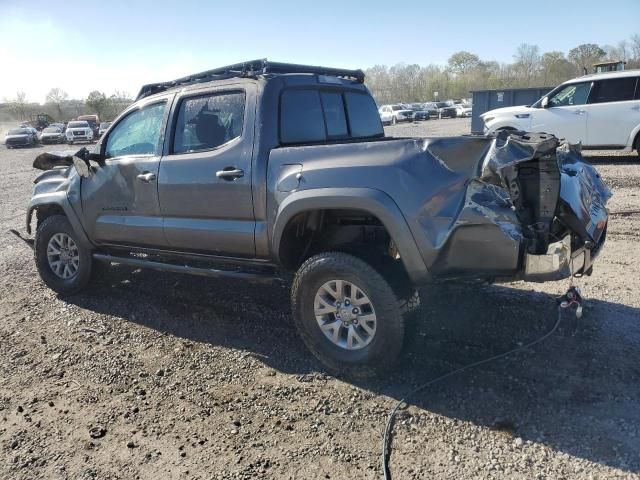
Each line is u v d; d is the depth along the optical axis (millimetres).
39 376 4004
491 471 2771
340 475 2814
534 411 3229
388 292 3512
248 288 5543
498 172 3139
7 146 38000
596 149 12672
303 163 3775
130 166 4816
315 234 4008
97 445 3156
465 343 4094
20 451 3129
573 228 3580
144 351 4328
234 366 4012
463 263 3305
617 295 4863
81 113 77500
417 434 3104
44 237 5672
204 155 4312
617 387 3422
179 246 4621
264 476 2834
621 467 2738
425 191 3311
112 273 6195
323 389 3637
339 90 4887
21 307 5414
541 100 13156
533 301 4773
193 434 3219
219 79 4453
